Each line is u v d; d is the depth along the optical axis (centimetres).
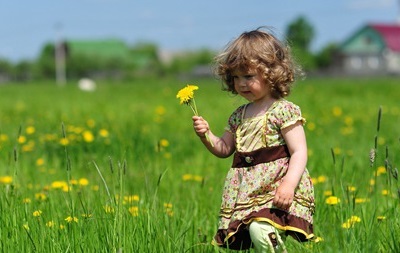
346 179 770
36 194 697
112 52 12062
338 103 2381
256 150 482
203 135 491
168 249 496
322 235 509
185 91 487
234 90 498
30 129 1262
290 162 474
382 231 536
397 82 4741
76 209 578
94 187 727
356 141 1234
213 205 662
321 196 631
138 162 973
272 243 453
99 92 4084
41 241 505
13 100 3086
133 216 542
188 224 563
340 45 10831
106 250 484
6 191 639
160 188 780
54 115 1920
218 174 862
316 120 1648
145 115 1955
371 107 2150
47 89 5009
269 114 484
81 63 10394
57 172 903
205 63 12200
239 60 475
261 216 460
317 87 3828
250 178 478
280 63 480
